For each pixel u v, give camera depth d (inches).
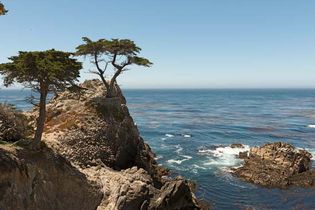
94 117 1743.4
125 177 1487.5
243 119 5152.6
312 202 1739.7
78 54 1819.6
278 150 2239.2
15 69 1155.9
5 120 1355.8
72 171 1332.4
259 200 1763.0
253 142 3275.1
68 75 1232.2
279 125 4468.5
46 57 1200.2
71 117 1727.4
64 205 1243.8
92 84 2089.1
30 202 1091.3
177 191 1400.1
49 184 1208.8
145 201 1379.2
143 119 5078.7
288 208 1672.0
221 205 1694.1
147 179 1509.6
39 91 1250.0
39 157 1221.7
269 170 2122.3
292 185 1967.3
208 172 2231.8
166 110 6688.0
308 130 4040.4
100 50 1843.0
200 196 1806.1
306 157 2432.3
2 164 1031.6
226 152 2812.5
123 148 1788.9
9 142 1273.4
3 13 1083.3
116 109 1849.2
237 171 2197.3
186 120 4987.7
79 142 1614.2
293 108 7347.4
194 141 3307.1
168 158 2603.3
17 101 7573.8
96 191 1380.4
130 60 1903.3
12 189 1033.5
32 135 1475.1
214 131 3924.7
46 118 1755.7
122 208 1332.4
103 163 1648.6
